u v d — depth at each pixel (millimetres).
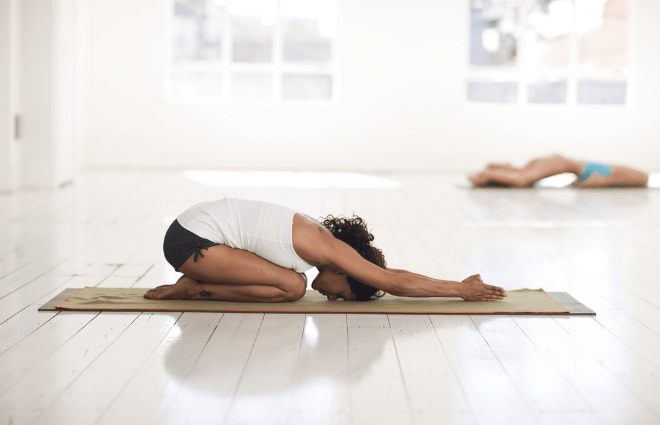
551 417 1916
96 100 9742
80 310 2859
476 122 9867
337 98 9859
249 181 8133
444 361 2324
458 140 9883
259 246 2869
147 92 9742
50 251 4125
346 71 9828
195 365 2264
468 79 9930
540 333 2637
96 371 2209
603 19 9828
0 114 6668
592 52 9844
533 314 2881
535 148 9875
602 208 6168
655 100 9812
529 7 9836
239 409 1941
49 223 5098
